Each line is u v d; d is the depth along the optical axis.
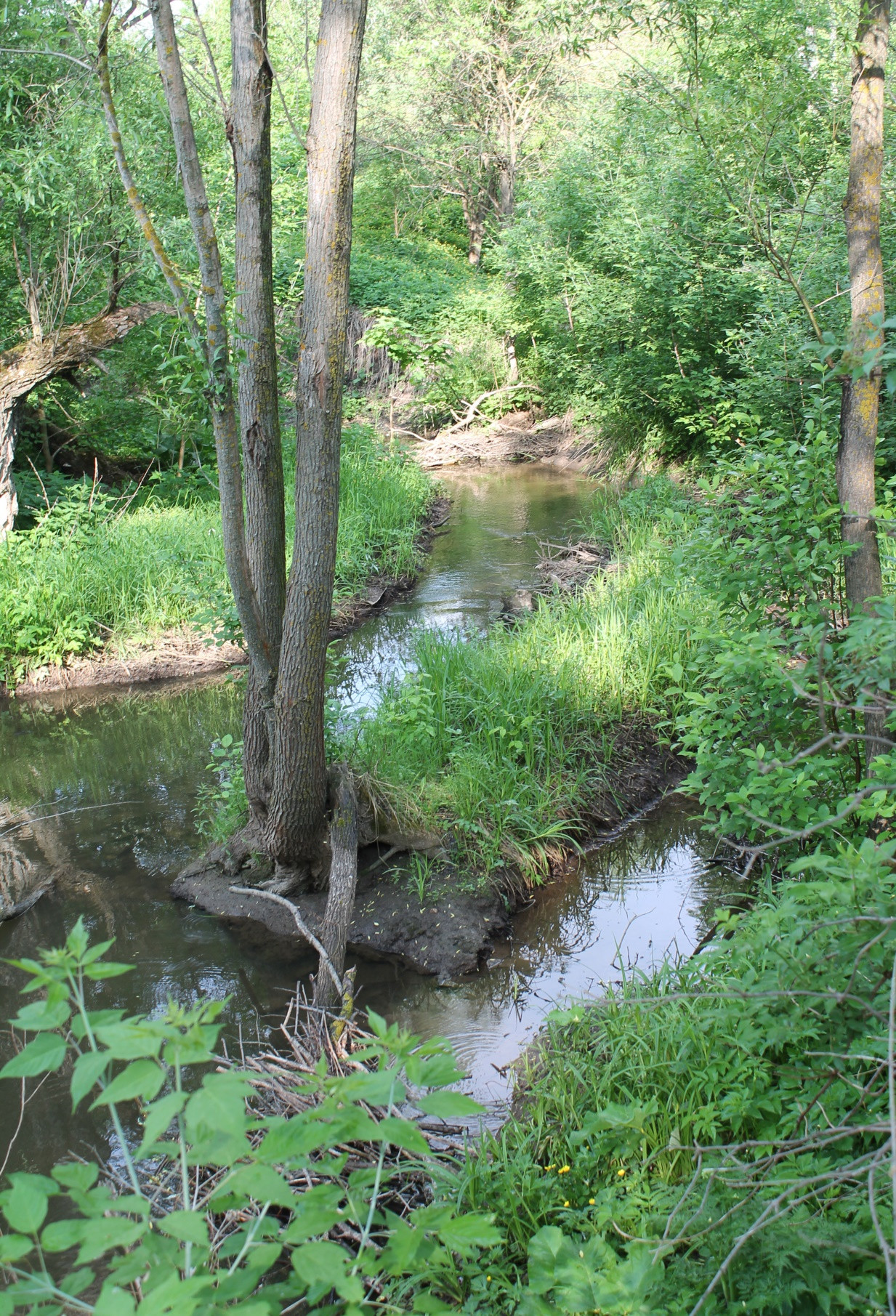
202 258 4.15
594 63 17.19
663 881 5.61
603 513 13.23
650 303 14.41
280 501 5.04
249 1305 1.61
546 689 6.89
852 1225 2.33
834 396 5.42
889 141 7.56
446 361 22.22
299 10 9.60
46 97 10.41
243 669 5.82
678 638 7.56
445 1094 1.86
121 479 13.66
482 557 12.34
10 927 5.40
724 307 13.59
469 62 23.38
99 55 4.07
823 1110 2.66
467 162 26.47
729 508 5.31
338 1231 3.09
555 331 19.36
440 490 16.75
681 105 5.29
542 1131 3.44
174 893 5.61
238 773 6.01
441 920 5.12
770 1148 2.75
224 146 12.23
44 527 10.47
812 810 3.90
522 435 20.47
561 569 11.21
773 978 2.81
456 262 30.09
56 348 10.96
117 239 11.42
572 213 18.34
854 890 2.62
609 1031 3.87
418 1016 4.55
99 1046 4.39
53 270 11.72
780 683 4.19
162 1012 4.62
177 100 3.99
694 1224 2.44
